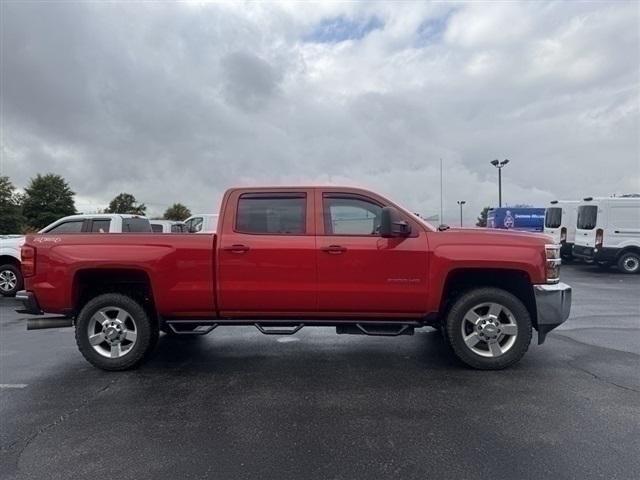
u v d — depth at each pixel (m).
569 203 19.36
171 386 5.02
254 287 5.43
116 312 5.59
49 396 4.77
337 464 3.35
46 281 5.53
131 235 5.59
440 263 5.32
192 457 3.47
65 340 7.30
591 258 16.22
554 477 3.14
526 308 5.54
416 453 3.50
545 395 4.61
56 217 68.81
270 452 3.54
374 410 4.30
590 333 7.16
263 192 5.59
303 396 4.67
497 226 24.47
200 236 5.52
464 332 5.41
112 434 3.88
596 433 3.79
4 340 7.31
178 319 5.64
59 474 3.27
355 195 5.53
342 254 5.38
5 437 3.85
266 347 6.56
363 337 7.09
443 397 4.59
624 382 4.96
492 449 3.54
